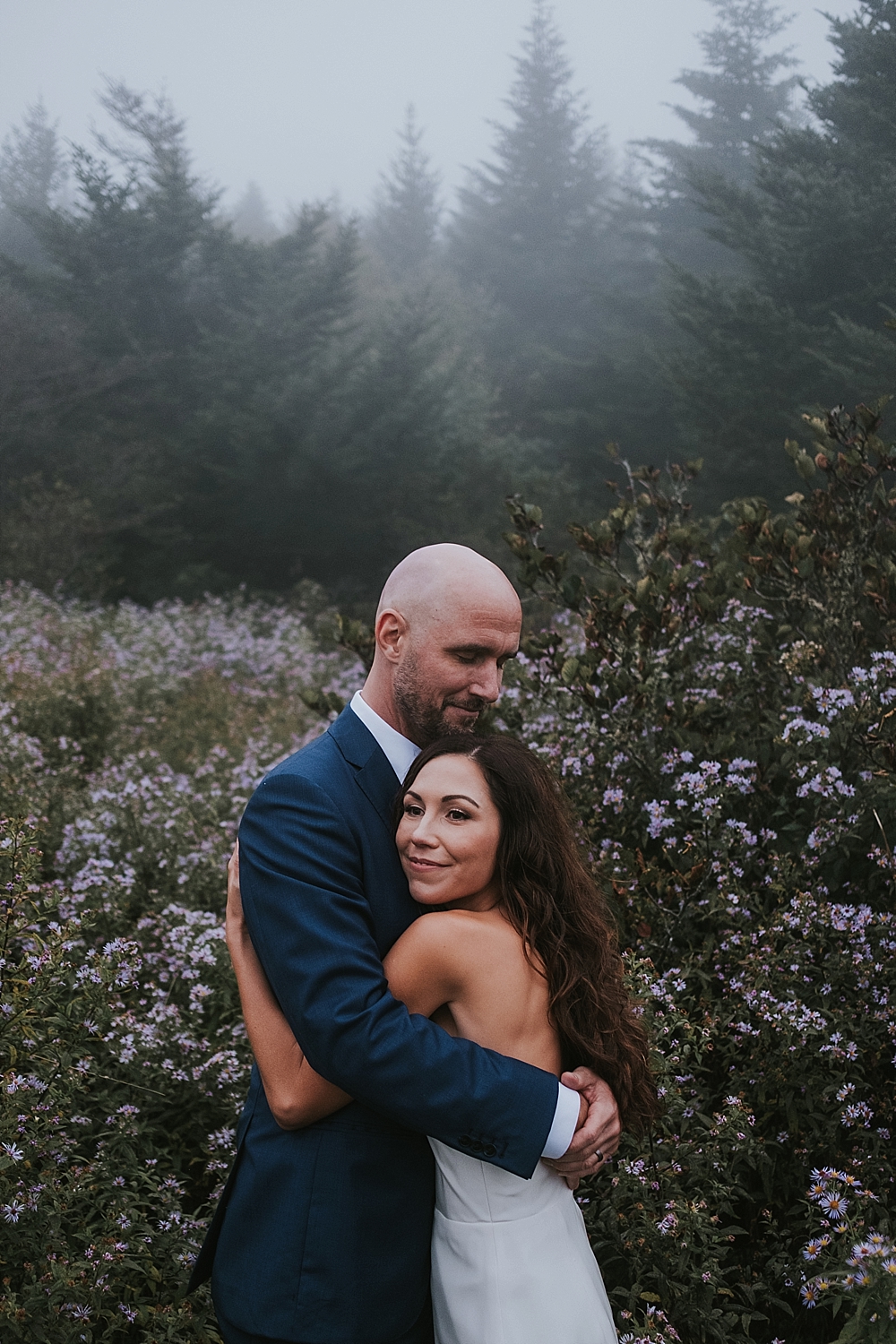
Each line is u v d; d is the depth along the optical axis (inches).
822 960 113.0
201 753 263.9
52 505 615.8
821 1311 95.9
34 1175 90.2
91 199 771.4
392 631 68.1
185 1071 109.5
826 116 517.7
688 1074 101.2
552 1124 59.7
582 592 146.9
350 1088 57.8
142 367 726.5
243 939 67.3
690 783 117.0
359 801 65.5
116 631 437.4
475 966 62.4
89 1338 80.7
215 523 671.1
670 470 179.8
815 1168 95.4
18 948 108.2
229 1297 63.7
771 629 156.2
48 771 205.3
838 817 116.2
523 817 65.9
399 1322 62.7
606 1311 64.1
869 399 424.5
